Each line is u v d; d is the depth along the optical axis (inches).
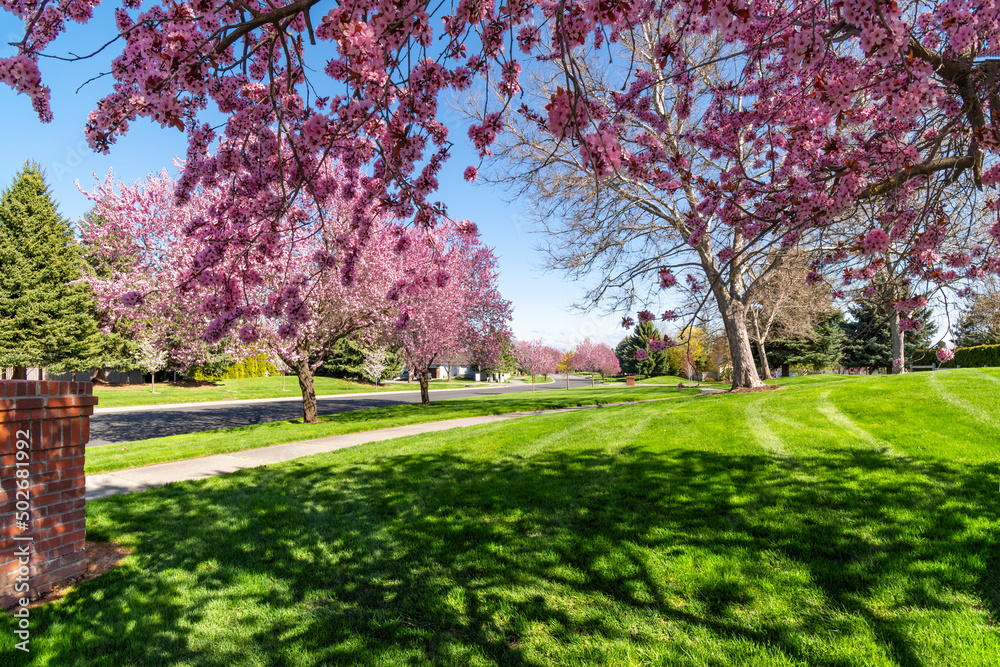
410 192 120.0
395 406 794.8
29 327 1218.0
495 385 2198.6
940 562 138.0
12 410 136.3
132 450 369.7
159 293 488.1
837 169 112.7
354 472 277.1
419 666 113.8
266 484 260.5
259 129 127.3
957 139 120.1
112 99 101.9
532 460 277.0
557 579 148.4
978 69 94.1
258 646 122.8
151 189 494.3
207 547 179.6
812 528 164.1
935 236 116.3
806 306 832.9
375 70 97.3
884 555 144.3
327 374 2186.3
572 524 184.5
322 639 125.2
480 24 104.6
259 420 687.7
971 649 104.3
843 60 111.0
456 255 741.9
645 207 546.0
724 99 149.2
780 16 95.9
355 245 152.9
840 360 1386.6
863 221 130.4
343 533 189.5
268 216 129.1
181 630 129.4
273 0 113.9
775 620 120.8
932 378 464.1
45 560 146.0
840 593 129.3
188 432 559.5
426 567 160.9
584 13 90.1
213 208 131.5
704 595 134.3
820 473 214.2
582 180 534.9
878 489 191.0
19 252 1218.6
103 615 135.0
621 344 2694.4
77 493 155.3
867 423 307.3
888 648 107.0
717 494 199.3
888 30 79.2
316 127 106.7
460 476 254.5
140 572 160.6
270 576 158.4
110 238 508.1
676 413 409.1
